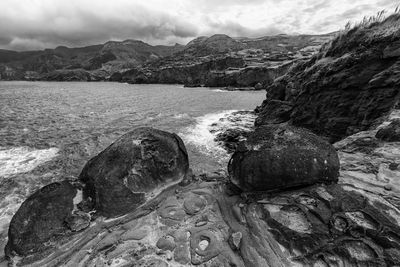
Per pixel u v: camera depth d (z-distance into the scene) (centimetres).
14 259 599
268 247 540
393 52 1430
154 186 785
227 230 606
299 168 675
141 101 4297
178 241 581
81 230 651
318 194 639
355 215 564
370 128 1316
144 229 630
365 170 759
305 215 591
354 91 1639
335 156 703
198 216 666
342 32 1983
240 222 626
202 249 552
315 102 1966
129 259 541
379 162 798
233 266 508
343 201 604
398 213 557
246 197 711
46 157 1563
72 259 564
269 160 693
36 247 609
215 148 1852
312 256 506
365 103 1529
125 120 2680
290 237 546
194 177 899
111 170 748
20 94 5644
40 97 4966
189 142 1967
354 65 1630
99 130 2250
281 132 748
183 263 520
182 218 662
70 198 724
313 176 674
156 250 558
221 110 3459
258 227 595
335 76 1741
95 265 536
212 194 764
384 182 684
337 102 1755
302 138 718
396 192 635
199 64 10869
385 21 1672
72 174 1359
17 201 1052
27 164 1444
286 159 683
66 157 1578
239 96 5203
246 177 722
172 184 826
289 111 2317
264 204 660
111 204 704
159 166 809
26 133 2073
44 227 641
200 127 2436
